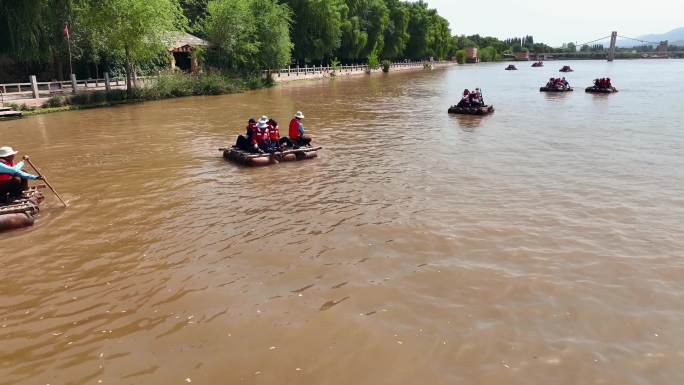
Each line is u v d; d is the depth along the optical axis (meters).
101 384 4.41
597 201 9.40
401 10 86.12
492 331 5.12
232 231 8.01
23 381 4.47
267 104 28.80
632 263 6.69
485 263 6.71
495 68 102.19
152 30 28.70
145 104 28.73
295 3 54.00
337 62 65.06
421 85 46.75
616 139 16.08
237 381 4.41
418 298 5.80
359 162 12.88
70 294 6.02
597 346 4.87
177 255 7.10
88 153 14.51
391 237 7.65
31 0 24.97
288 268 6.62
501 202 9.36
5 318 5.50
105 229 8.19
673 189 10.20
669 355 4.73
